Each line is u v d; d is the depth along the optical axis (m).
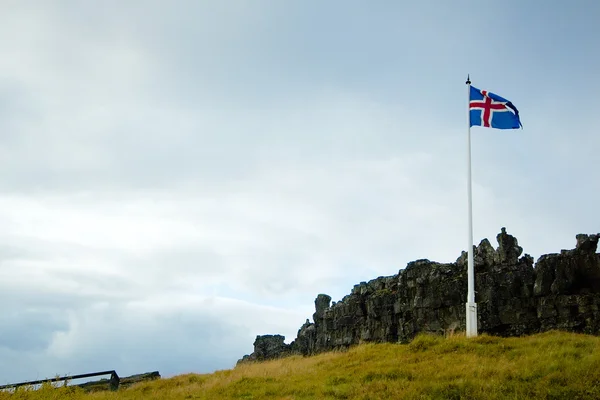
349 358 28.11
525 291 43.81
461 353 24.83
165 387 26.84
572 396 17.33
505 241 47.06
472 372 20.62
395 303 55.62
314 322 74.06
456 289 48.34
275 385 23.12
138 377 32.94
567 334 28.66
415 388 19.34
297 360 33.22
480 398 17.83
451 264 51.81
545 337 27.12
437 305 49.53
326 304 72.94
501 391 18.14
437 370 21.78
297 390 21.64
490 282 45.66
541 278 42.88
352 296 64.25
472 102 33.75
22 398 22.06
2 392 22.67
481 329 43.78
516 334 42.72
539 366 20.19
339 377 22.98
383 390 19.78
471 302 29.55
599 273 41.22
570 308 40.97
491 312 44.09
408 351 27.09
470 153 33.00
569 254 42.81
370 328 58.25
